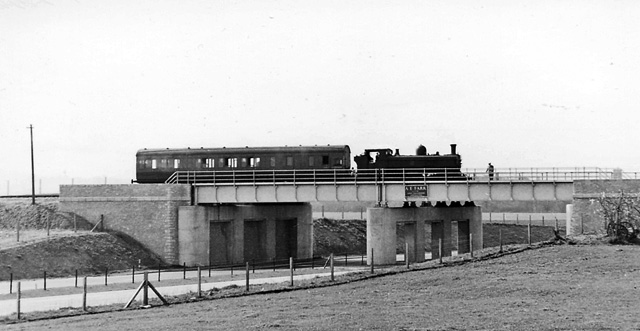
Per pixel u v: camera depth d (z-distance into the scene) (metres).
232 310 41.78
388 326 35.94
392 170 86.44
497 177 78.88
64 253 75.44
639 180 69.75
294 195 82.44
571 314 37.62
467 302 42.16
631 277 47.75
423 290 46.53
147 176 94.38
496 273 50.94
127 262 80.00
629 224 62.97
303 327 36.12
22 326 39.53
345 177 85.62
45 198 103.62
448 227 89.38
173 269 78.56
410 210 83.25
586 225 70.50
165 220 84.12
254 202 83.44
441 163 86.62
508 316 37.59
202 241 83.62
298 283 51.78
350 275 54.44
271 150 89.75
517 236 114.94
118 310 43.62
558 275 49.22
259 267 80.69
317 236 110.00
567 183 75.19
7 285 63.03
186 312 41.69
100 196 87.62
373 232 79.81
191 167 92.50
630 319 36.06
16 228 86.62
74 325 38.88
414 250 84.44
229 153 91.12
